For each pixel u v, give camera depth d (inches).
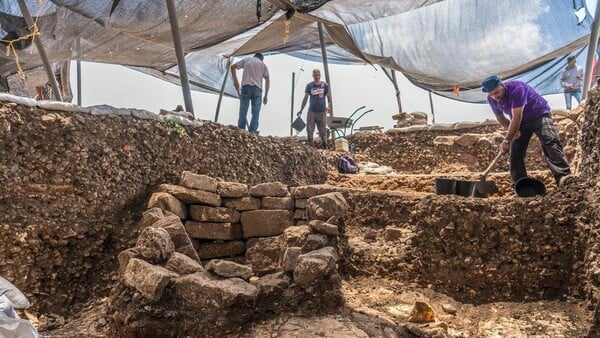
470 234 142.7
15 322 83.8
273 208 179.0
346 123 345.7
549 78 364.8
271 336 103.5
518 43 320.5
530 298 134.3
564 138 234.4
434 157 305.3
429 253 146.9
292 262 122.5
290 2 199.2
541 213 138.2
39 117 138.9
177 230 132.4
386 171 291.7
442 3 306.2
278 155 229.6
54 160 140.0
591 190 136.9
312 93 296.4
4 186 127.7
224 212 170.4
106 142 155.1
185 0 200.7
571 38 306.7
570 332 112.3
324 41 366.3
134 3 197.9
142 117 169.6
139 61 309.6
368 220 187.9
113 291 114.3
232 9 211.9
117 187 155.9
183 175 165.8
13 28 200.1
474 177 221.6
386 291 140.6
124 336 107.5
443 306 132.0
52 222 135.0
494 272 137.6
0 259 123.4
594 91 150.9
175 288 109.5
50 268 132.7
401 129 323.3
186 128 185.2
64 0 187.2
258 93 255.4
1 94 131.0
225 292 105.1
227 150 198.8
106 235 147.3
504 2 298.7
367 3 283.7
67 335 115.3
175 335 106.6
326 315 114.9
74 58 257.8
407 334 112.7
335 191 187.0
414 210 157.9
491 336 113.3
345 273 155.3
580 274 129.3
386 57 350.3
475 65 341.7
